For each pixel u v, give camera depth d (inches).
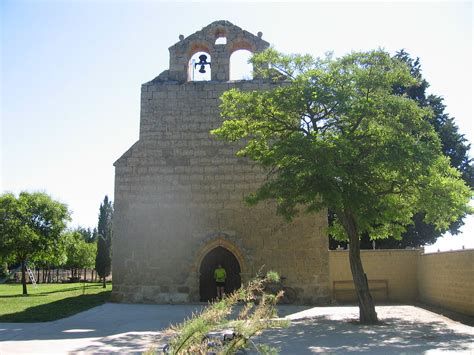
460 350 446.9
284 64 702.5
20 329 594.2
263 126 729.6
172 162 949.8
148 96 976.9
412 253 1002.7
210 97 968.9
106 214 2625.5
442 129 1365.7
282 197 678.5
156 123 966.4
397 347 467.8
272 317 160.1
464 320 680.4
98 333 566.6
